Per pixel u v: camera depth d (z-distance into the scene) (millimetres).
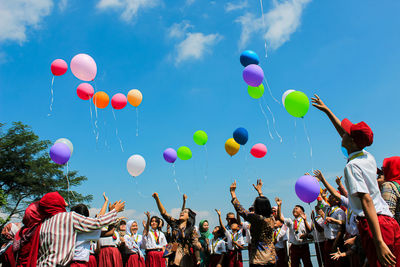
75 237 3176
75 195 26422
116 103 8094
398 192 2621
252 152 7891
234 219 9180
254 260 4219
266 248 4250
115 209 3535
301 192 5312
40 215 3395
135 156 7531
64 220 3168
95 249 7023
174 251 5316
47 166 25422
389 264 2020
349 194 2434
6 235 5102
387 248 2045
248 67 6719
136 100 8578
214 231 8812
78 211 3734
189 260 5266
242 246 8344
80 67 7133
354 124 2500
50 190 24719
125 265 8203
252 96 7477
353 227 5020
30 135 26000
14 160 24500
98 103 8008
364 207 2160
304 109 5828
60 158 6395
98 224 3277
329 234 6562
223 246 8414
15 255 3307
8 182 24094
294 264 7316
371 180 2340
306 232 7121
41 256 3090
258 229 4293
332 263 6426
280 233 7918
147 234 8711
